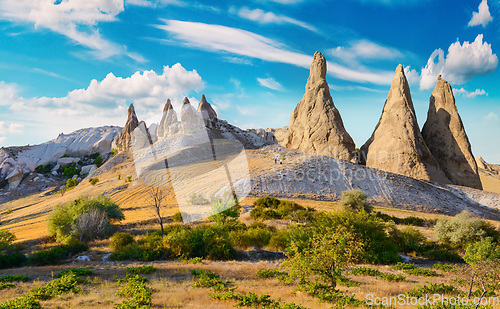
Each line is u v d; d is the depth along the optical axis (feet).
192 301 40.40
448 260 78.89
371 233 75.00
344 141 326.65
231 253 76.02
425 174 287.28
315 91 367.66
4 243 84.43
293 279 42.68
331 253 39.22
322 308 36.17
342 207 139.85
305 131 346.33
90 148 622.54
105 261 75.31
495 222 159.22
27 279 55.93
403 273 63.57
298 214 121.60
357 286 48.88
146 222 114.62
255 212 121.19
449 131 334.44
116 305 37.22
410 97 341.62
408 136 307.78
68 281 49.57
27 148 606.14
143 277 53.31
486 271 33.88
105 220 106.01
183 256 74.18
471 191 250.37
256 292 45.44
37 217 198.39
